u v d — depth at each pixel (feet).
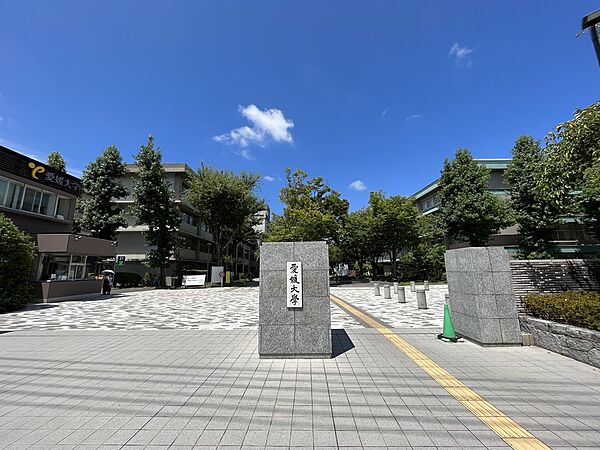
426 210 118.01
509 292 19.85
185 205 104.37
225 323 30.73
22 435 9.78
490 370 15.29
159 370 15.98
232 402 12.06
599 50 18.70
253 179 101.91
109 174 83.97
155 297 60.44
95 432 9.94
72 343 22.03
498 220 74.84
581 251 85.71
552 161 20.27
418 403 11.78
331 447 8.93
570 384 13.41
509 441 9.16
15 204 51.52
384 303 47.24
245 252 195.11
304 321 17.67
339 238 116.06
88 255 57.57
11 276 40.75
